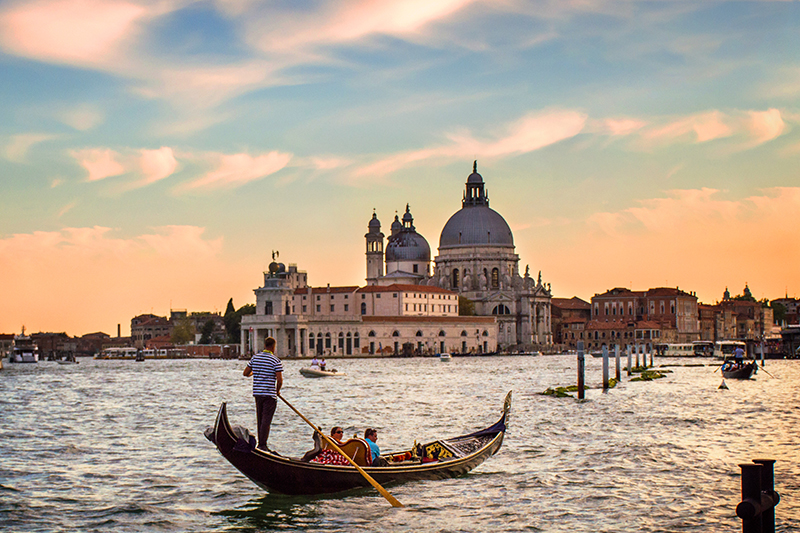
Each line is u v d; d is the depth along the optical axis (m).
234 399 104.56
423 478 44.97
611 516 38.75
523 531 36.72
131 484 45.38
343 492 42.12
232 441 38.91
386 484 43.53
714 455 52.94
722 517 38.47
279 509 40.28
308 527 37.56
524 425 68.88
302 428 67.25
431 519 38.56
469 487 44.09
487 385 126.94
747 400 92.50
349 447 43.34
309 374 162.12
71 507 40.69
